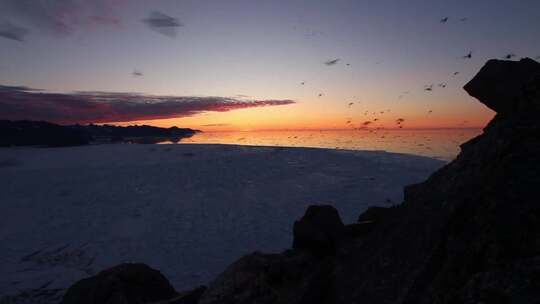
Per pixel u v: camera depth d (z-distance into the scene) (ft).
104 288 29.63
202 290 27.48
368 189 109.09
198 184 123.65
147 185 124.36
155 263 62.64
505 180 13.67
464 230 14.08
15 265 62.49
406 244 16.58
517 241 11.68
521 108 17.30
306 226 25.95
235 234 76.69
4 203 107.04
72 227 84.99
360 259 19.40
